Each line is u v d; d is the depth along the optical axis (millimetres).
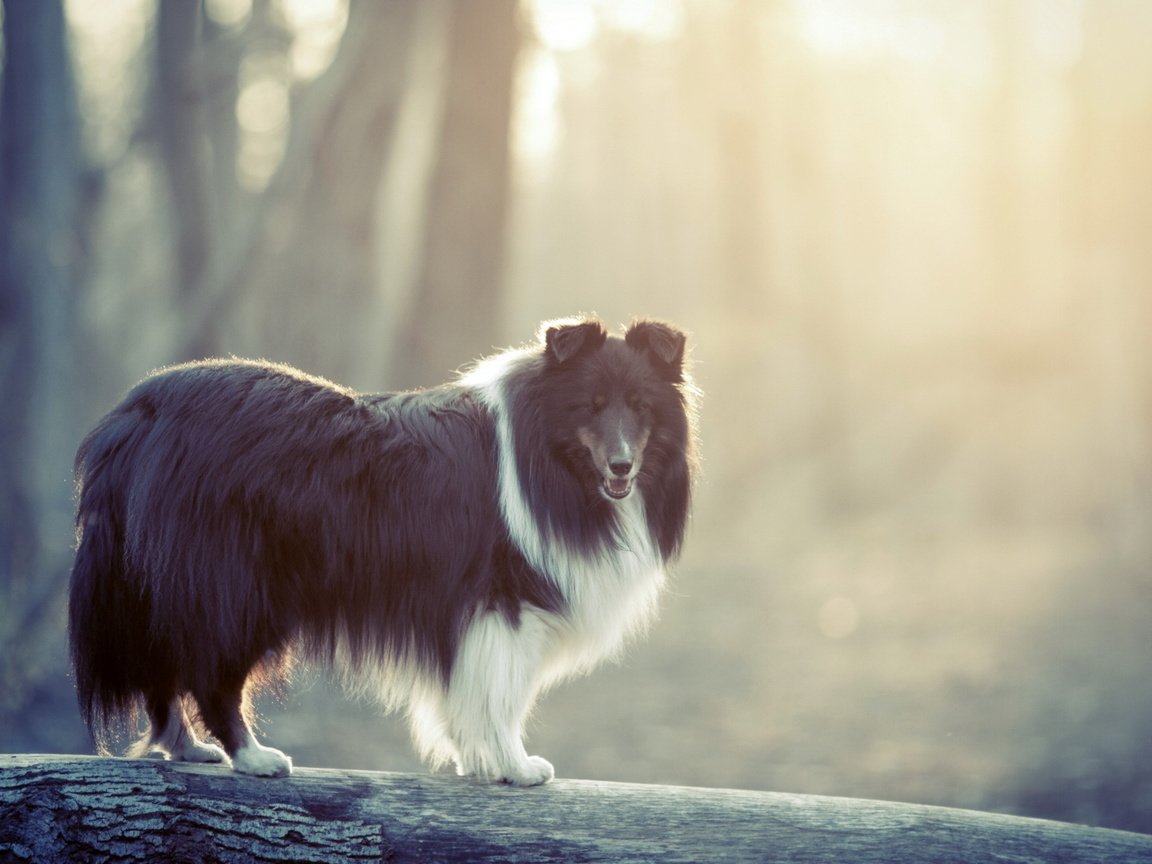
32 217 16000
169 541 4562
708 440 28047
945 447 27109
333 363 17234
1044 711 12477
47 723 10727
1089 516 22750
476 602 4887
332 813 4492
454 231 16547
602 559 5148
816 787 10891
